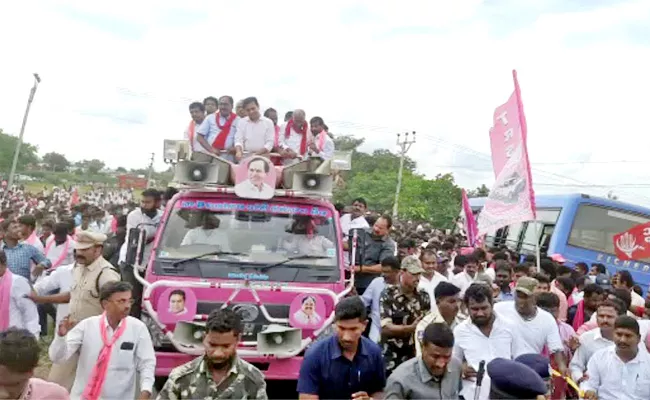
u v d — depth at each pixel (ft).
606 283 40.09
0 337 11.08
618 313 20.06
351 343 13.61
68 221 36.19
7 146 264.93
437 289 18.44
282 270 22.97
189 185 24.22
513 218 29.60
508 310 19.04
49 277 23.04
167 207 23.90
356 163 196.85
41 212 53.11
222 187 24.17
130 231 22.54
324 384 13.89
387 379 14.30
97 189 200.64
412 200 150.20
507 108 30.76
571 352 21.80
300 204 24.68
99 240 19.67
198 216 23.89
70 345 15.64
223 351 12.67
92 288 19.56
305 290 21.90
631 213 51.93
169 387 13.01
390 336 19.81
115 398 15.58
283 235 24.00
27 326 20.89
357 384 13.93
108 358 15.57
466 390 16.75
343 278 23.44
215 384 12.92
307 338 21.40
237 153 28.91
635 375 18.01
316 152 32.91
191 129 30.66
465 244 59.06
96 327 15.81
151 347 16.30
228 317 12.80
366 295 24.13
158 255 22.72
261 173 24.03
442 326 12.96
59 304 23.12
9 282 20.54
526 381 10.58
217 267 22.67
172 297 20.92
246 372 13.15
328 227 24.54
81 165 357.82
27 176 293.43
